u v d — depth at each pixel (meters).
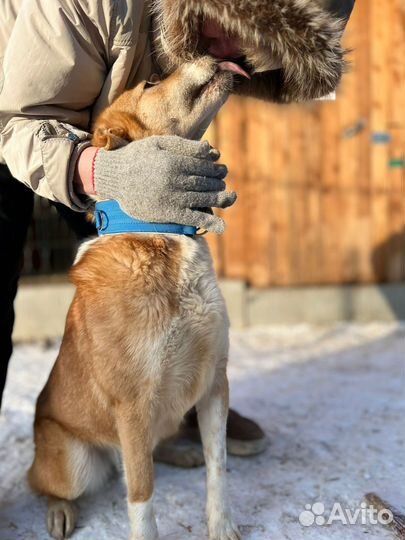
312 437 1.05
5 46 0.78
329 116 1.69
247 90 0.83
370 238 1.73
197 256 0.73
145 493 0.72
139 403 0.71
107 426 0.79
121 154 0.69
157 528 0.80
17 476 0.95
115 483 0.93
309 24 0.68
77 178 0.71
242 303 1.71
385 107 1.69
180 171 0.67
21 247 0.90
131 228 0.72
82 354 0.76
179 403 0.76
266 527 0.80
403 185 1.71
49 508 0.83
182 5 0.68
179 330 0.71
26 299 1.65
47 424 0.84
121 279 0.71
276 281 1.75
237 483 0.91
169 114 0.74
